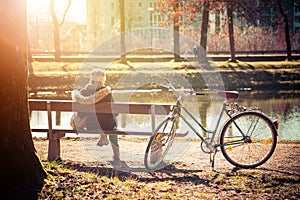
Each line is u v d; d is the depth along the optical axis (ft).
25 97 21.18
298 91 108.06
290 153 29.89
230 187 22.34
